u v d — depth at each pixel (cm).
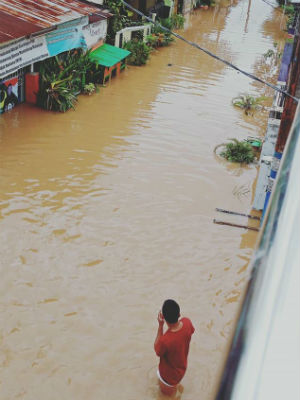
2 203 961
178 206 1044
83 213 966
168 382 567
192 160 1281
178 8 3259
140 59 2103
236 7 4106
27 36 1268
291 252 53
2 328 666
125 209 1002
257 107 1792
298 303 49
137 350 657
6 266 787
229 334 50
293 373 45
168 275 820
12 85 1399
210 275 834
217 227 983
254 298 51
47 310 708
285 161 70
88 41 1727
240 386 44
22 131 1303
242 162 1302
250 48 2694
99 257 842
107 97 1673
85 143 1288
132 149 1296
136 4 2467
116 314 717
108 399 580
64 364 622
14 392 575
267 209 64
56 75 1495
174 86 1908
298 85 798
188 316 728
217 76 2117
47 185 1052
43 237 874
